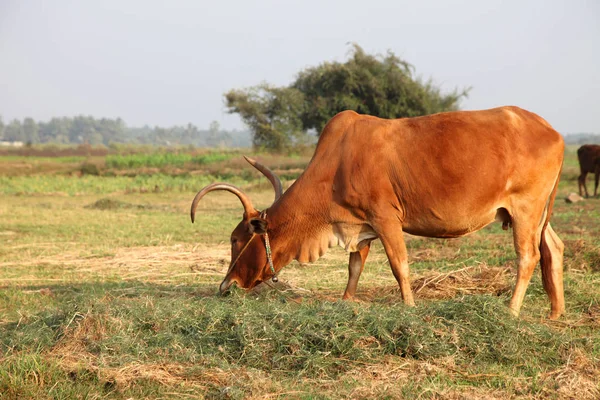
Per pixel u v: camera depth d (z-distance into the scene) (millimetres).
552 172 11055
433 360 8734
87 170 69500
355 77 77875
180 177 59969
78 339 9234
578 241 16328
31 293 14070
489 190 10789
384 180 11141
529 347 9148
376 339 9117
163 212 32500
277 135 82312
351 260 12469
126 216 30250
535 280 13211
